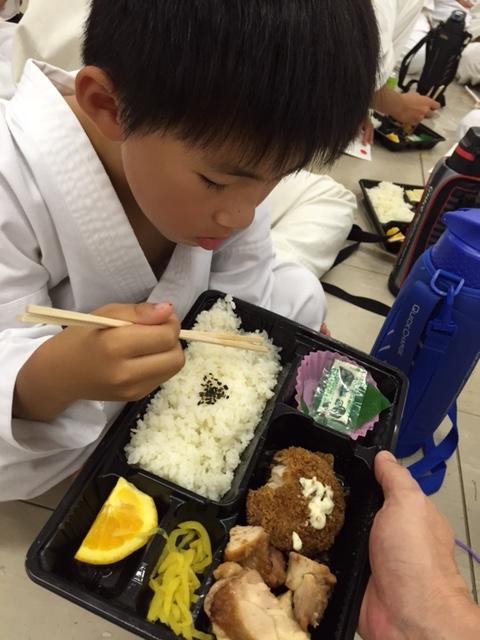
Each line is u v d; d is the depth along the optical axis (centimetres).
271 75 46
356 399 83
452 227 81
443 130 224
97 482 69
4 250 70
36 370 64
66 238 73
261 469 79
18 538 85
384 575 63
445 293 81
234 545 66
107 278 80
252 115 48
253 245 102
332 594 67
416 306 85
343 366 87
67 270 81
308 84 47
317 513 70
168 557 68
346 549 71
